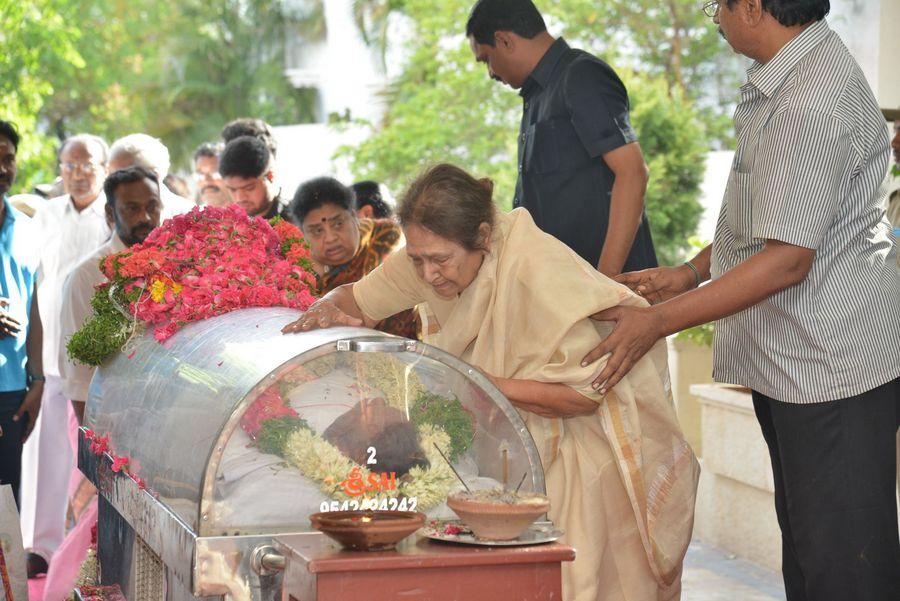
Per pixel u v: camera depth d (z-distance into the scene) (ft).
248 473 7.96
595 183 13.69
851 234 9.96
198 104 90.74
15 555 12.11
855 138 9.70
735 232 10.39
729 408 18.85
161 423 9.37
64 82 79.97
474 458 8.48
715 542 19.54
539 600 7.29
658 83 46.73
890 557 10.13
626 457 9.78
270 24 90.94
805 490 10.23
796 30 9.85
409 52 69.77
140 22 90.22
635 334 9.37
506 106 59.93
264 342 9.05
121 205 15.72
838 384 10.00
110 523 11.96
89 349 11.46
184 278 11.03
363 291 10.94
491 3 13.83
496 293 9.70
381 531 7.11
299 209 15.29
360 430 8.22
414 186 9.32
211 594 7.75
